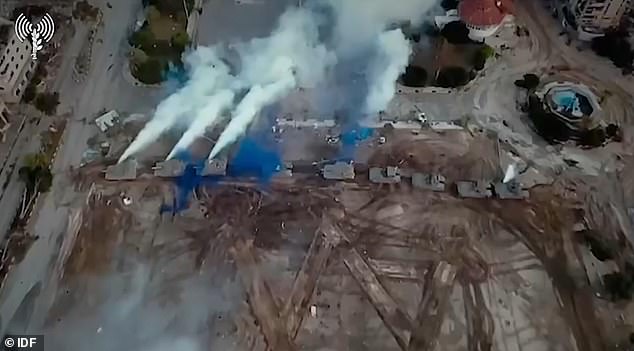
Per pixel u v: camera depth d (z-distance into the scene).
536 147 69.00
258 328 58.06
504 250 62.53
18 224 63.66
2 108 68.94
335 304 59.34
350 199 65.50
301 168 67.38
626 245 62.59
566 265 61.53
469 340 57.47
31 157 66.88
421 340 57.41
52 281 60.47
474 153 68.50
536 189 66.06
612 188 66.12
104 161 67.75
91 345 57.12
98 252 62.09
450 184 66.50
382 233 63.47
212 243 62.78
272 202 65.25
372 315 58.75
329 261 61.78
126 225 63.84
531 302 59.50
